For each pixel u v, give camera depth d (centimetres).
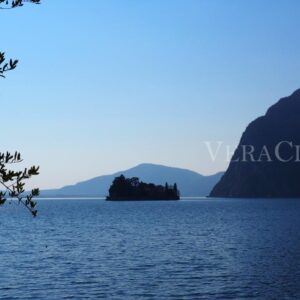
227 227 11038
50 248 6756
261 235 8631
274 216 16438
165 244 7256
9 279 4100
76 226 12019
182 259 5384
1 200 923
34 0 931
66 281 4000
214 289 3619
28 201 964
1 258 5594
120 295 3434
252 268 4619
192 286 3747
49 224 12950
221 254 5844
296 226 11094
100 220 14675
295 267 4653
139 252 6175
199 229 10500
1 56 907
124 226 11831
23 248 6775
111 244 7312
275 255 5647
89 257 5666
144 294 3462
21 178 927
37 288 3703
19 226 12181
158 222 13375
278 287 3675
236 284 3812
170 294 3453
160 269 4631
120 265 4934
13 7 921
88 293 3512
